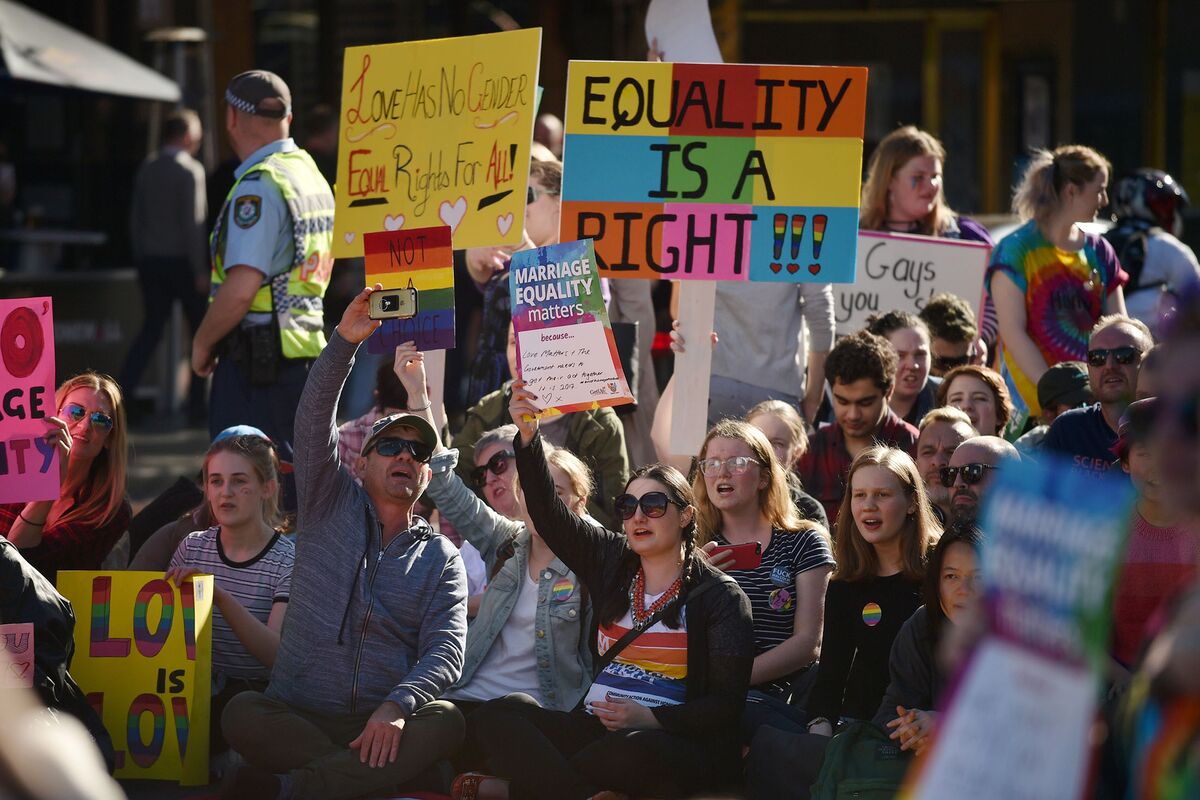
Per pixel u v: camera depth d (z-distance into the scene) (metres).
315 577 20.58
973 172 66.12
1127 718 10.00
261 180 26.06
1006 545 8.16
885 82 65.44
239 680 22.39
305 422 20.25
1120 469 20.53
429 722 20.03
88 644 21.56
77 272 53.47
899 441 24.86
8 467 21.69
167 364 55.03
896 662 19.22
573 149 24.19
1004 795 8.04
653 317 29.56
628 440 29.02
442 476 22.84
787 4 64.19
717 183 24.05
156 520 25.27
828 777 18.38
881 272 30.50
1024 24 65.62
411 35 68.00
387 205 24.98
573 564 20.95
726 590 20.08
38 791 8.60
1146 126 65.00
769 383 27.17
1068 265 27.84
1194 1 64.38
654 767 19.27
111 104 64.88
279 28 67.19
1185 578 17.55
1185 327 9.12
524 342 20.91
